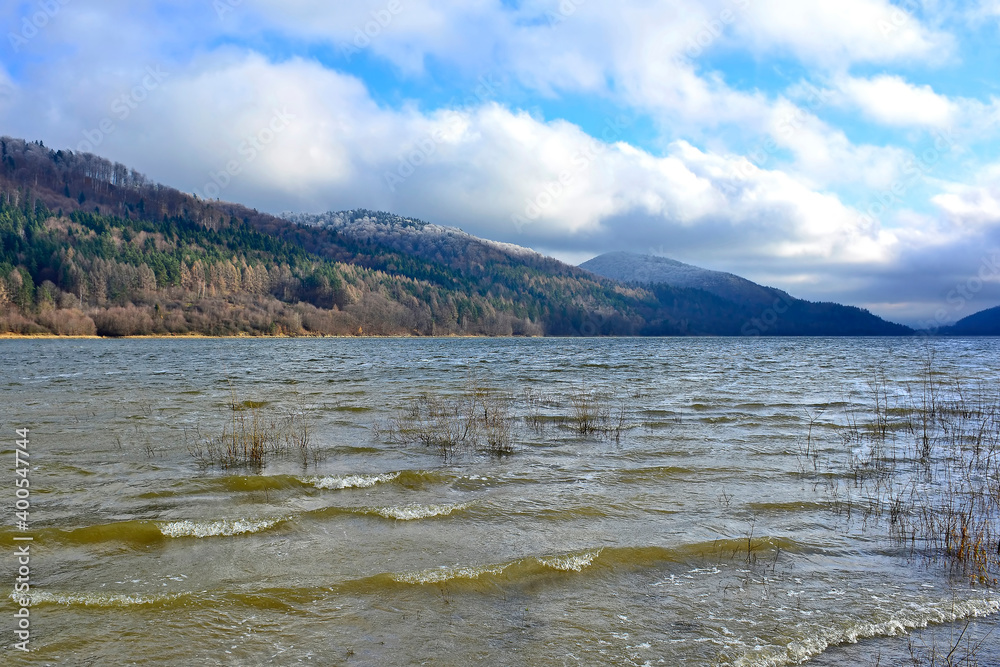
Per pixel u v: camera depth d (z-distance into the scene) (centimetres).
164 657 461
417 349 7294
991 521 782
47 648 469
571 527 754
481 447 1219
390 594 571
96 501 846
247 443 1239
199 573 608
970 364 4288
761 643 493
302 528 739
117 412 1698
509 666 457
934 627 521
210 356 5212
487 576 608
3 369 3472
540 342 11238
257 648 476
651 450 1196
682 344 10094
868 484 958
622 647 486
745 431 1408
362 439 1302
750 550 686
